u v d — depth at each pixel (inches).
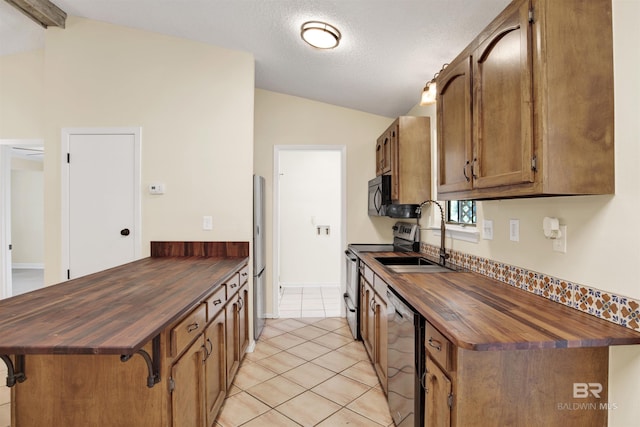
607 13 45.0
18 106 128.5
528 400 44.2
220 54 111.2
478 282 71.7
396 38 84.7
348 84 122.0
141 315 50.5
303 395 88.9
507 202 69.9
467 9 68.0
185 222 111.3
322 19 82.4
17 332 43.8
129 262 104.7
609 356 45.0
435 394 50.8
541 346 40.0
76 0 98.9
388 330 78.7
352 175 149.6
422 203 105.5
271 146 148.9
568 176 44.5
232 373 89.7
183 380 55.5
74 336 42.5
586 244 49.8
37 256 287.6
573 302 52.4
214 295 73.6
